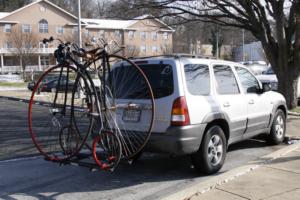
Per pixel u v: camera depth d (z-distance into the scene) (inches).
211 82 285.0
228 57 2807.6
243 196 218.7
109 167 229.1
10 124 538.0
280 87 603.5
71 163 239.1
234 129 300.2
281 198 215.6
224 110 286.4
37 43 2778.1
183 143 252.5
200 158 267.9
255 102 327.9
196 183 259.9
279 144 372.2
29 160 328.2
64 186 258.2
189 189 229.9
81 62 236.1
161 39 3179.1
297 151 322.7
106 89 244.5
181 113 252.8
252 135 331.0
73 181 268.5
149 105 256.8
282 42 582.9
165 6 582.6
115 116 245.3
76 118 249.4
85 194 242.4
